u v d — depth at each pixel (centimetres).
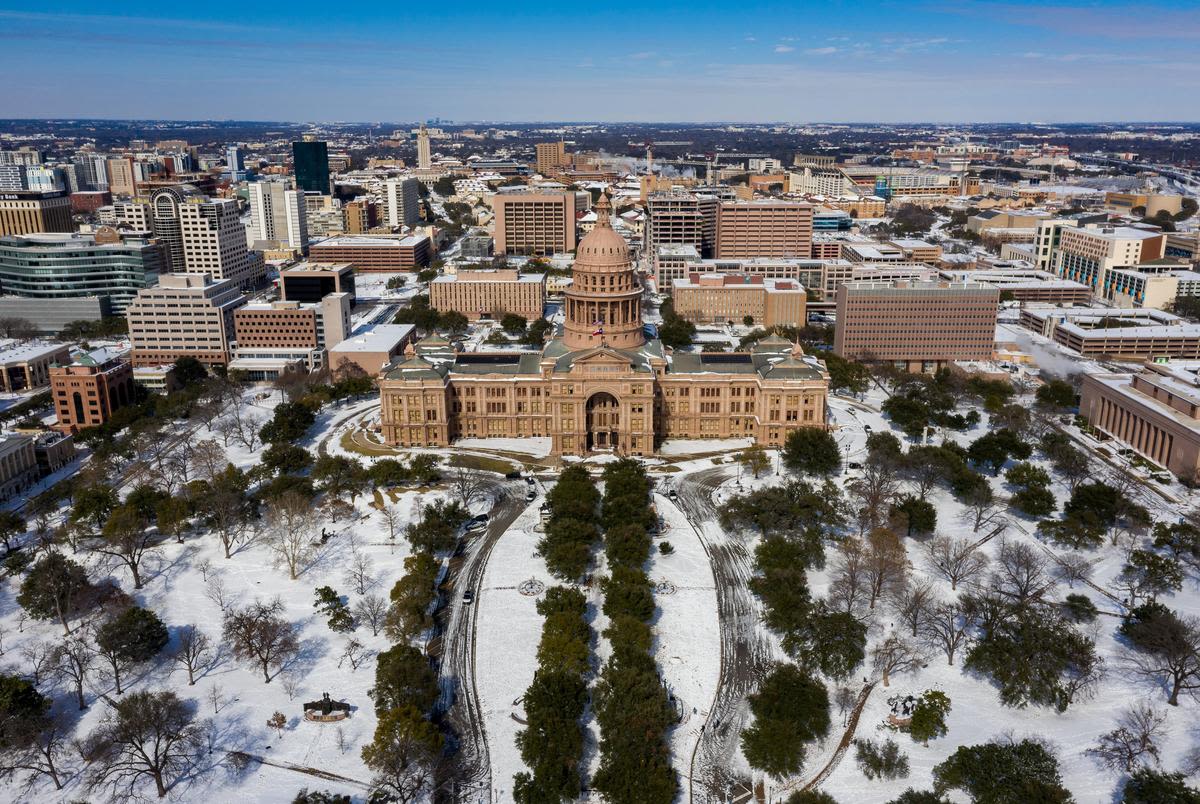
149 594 19338
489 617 18525
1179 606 18412
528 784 13275
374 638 17675
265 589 19562
